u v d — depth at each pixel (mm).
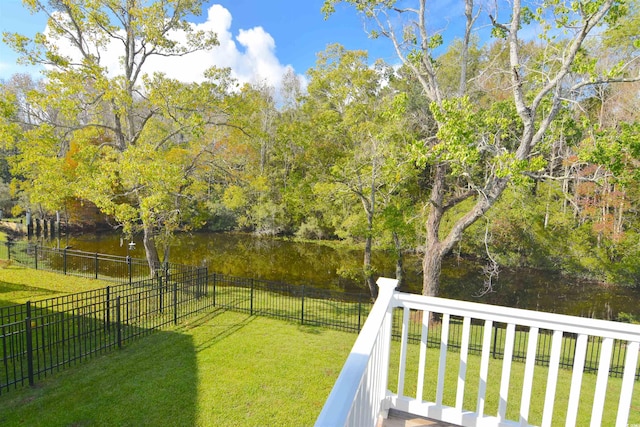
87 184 11688
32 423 4934
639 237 16391
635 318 14117
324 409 1175
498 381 6914
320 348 8320
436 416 2666
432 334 9711
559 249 18172
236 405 5742
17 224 25984
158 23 12703
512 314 2400
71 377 6258
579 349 2271
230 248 25688
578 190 17188
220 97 13305
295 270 20625
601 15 6781
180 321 9555
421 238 15422
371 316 2100
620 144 7516
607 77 7027
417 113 14211
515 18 8094
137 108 14023
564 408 5898
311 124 15047
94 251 22016
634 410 5898
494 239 18219
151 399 5746
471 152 7242
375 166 12742
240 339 8602
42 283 12422
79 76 11242
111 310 9711
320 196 14430
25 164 11617
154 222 12086
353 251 24547
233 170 15266
